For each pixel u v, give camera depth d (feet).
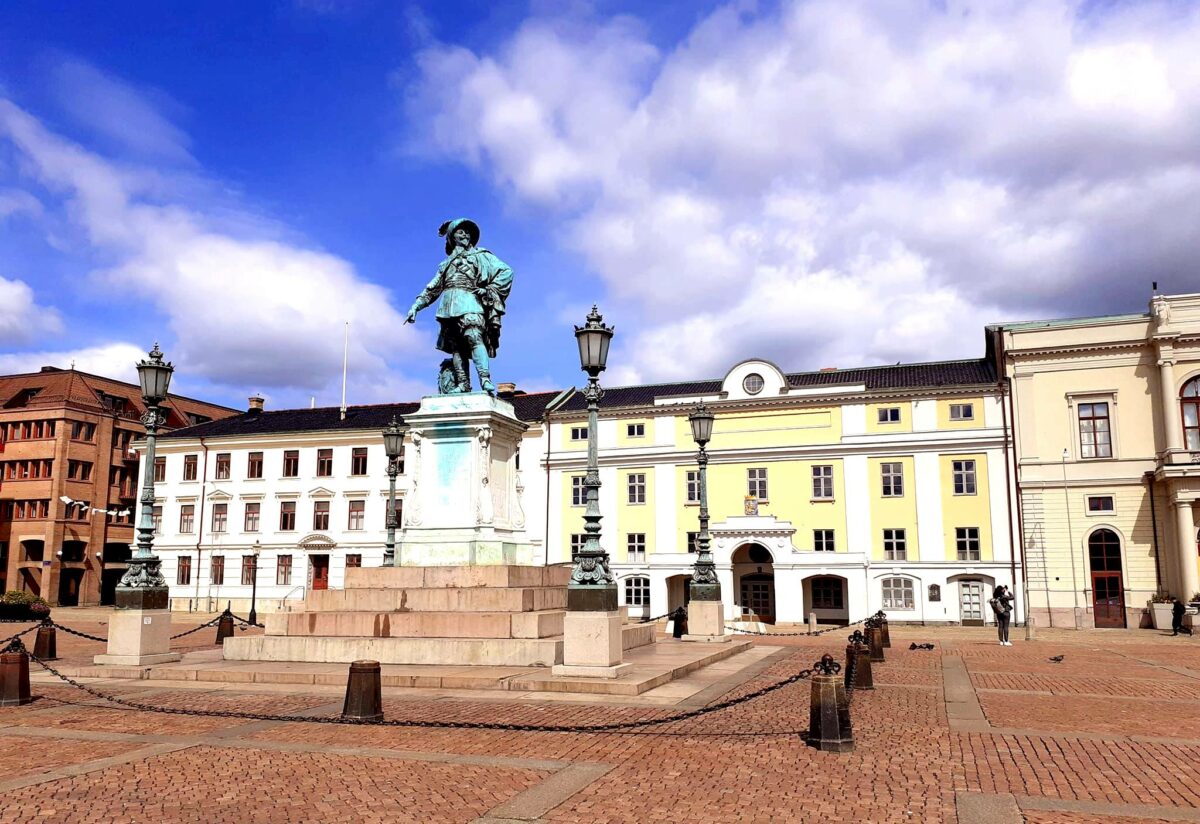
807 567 142.51
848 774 28.66
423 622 54.34
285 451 182.39
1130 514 137.08
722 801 25.31
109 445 209.87
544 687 44.96
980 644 95.55
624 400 172.14
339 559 174.81
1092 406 141.90
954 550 144.66
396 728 35.88
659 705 41.60
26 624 128.88
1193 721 40.37
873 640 71.00
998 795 26.11
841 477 152.15
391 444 80.84
